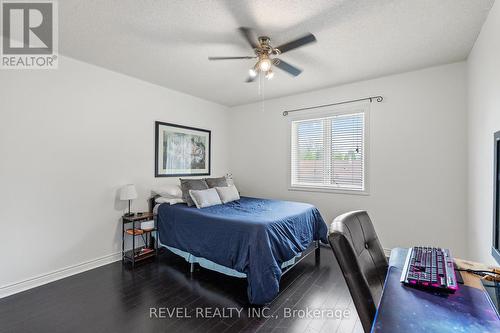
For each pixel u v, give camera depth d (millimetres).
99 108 2975
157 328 1833
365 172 3406
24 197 2395
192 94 4094
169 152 3793
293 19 1987
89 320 1920
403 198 3137
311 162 3984
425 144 2990
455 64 2807
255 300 2070
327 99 3738
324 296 2277
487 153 1995
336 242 995
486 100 1998
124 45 2451
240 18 1982
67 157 2697
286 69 2416
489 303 847
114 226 3119
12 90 2330
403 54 2607
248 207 3213
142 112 3441
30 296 2258
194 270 2828
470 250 2607
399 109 3148
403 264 1195
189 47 2484
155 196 3549
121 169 3201
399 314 786
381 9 1863
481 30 2115
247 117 4676
